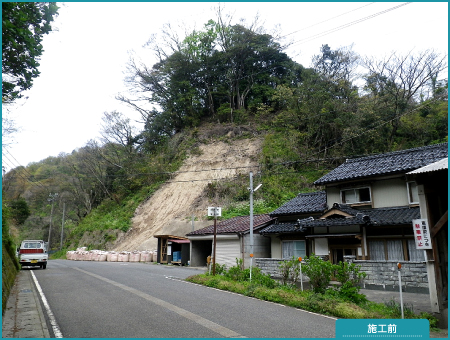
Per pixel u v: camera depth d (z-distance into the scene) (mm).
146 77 50312
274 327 6918
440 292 7676
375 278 12680
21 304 9359
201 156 44844
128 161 48844
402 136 34469
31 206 60094
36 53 9289
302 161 34438
